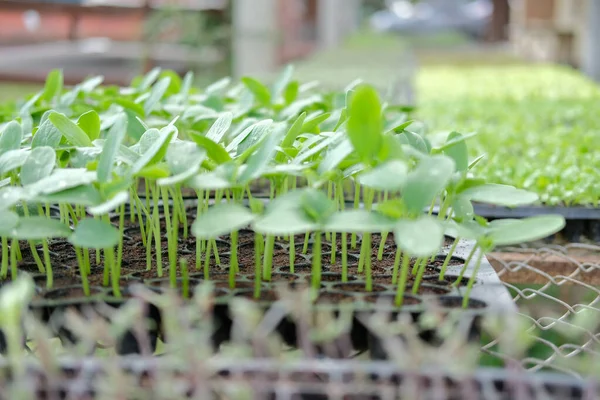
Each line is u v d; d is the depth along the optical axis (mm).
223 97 1273
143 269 803
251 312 600
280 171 685
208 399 562
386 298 718
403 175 629
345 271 765
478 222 731
